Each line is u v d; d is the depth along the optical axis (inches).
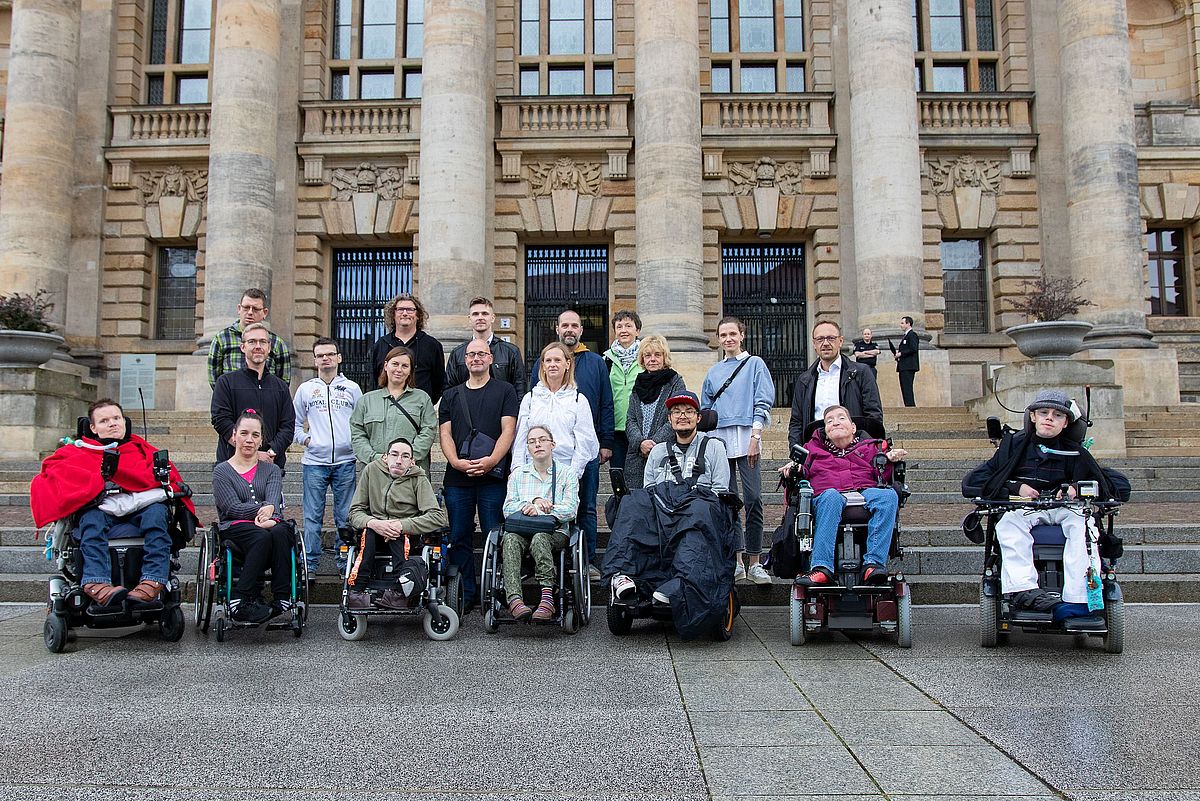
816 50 967.0
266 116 848.9
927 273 948.0
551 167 951.0
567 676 233.5
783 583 351.6
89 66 976.9
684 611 267.3
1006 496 273.1
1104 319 840.3
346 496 356.5
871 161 816.3
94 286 957.8
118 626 281.7
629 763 165.0
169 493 291.1
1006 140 950.4
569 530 304.0
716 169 939.3
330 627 306.2
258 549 280.5
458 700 209.2
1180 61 1037.2
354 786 154.1
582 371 351.6
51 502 271.9
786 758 166.9
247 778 157.9
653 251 773.9
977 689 216.7
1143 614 321.7
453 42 796.0
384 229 944.3
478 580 345.7
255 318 351.3
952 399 935.0
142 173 975.6
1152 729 181.6
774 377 957.8
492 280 925.2
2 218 877.8
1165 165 994.1
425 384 362.6
